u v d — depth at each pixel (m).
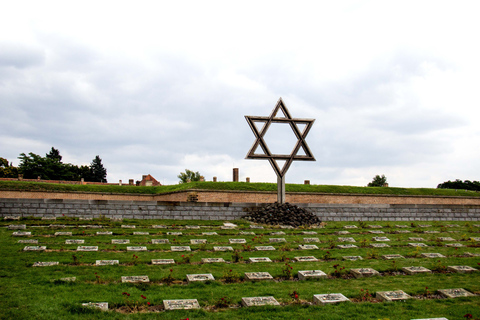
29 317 7.23
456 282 10.76
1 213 18.06
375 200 40.50
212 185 35.94
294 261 12.83
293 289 9.78
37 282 9.36
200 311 7.98
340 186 41.03
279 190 23.09
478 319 8.07
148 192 40.34
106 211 19.62
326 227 20.75
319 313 8.12
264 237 16.84
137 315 7.66
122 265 11.40
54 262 11.13
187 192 34.59
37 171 57.38
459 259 13.73
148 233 16.34
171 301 8.43
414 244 16.38
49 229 15.93
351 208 24.20
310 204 23.48
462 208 26.70
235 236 16.77
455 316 8.17
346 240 16.86
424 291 9.87
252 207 22.31
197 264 11.88
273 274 11.05
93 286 9.27
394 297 9.30
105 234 15.58
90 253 12.48
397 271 12.02
